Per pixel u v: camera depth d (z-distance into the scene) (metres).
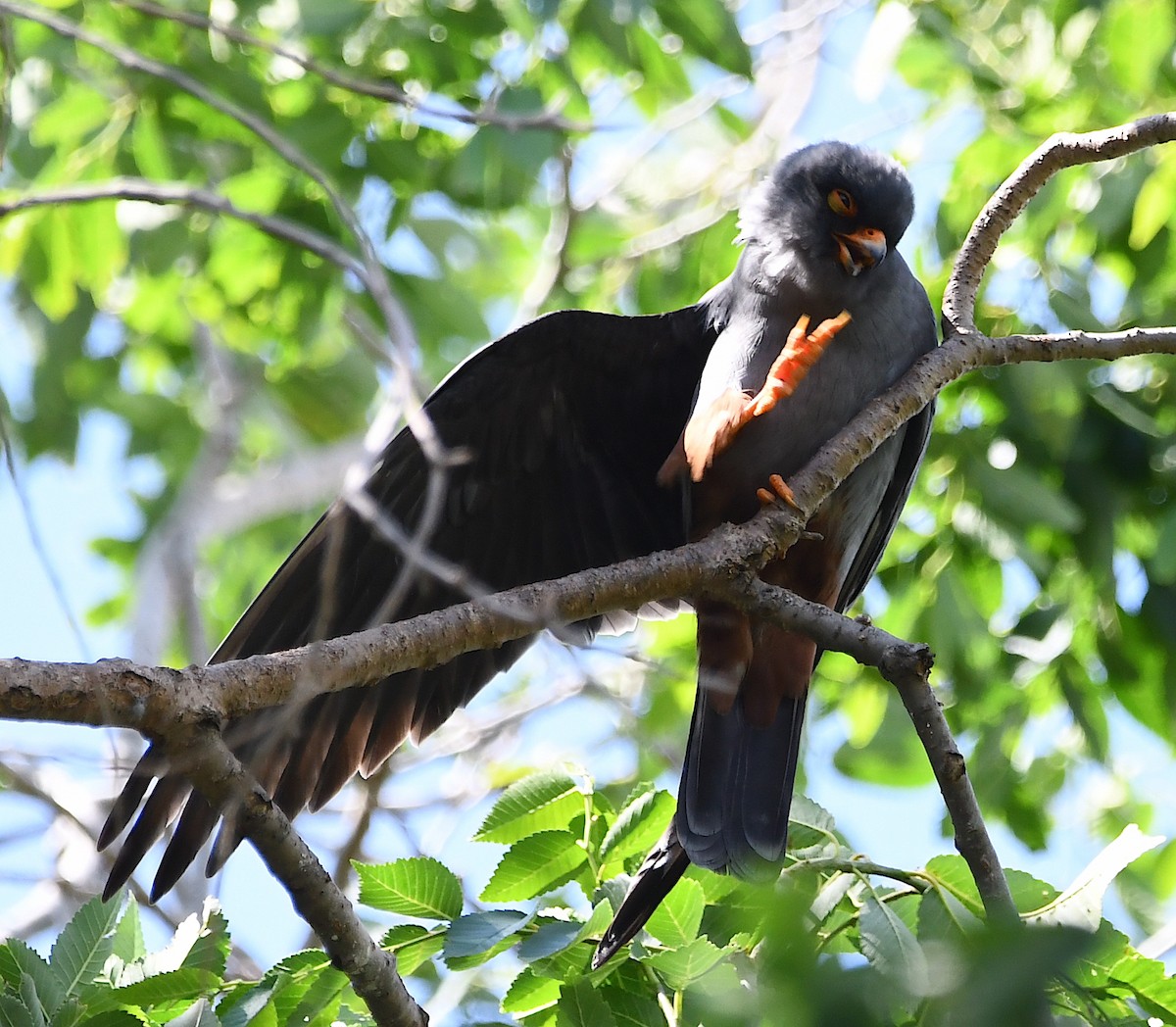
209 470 10.84
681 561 6.49
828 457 6.95
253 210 11.62
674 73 11.10
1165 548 9.76
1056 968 3.22
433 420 8.50
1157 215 10.36
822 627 6.39
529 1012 6.19
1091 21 10.78
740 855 6.53
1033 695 11.00
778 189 8.82
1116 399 10.09
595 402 8.85
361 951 5.56
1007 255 10.49
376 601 8.29
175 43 11.51
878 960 5.38
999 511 10.13
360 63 11.31
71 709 4.84
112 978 6.05
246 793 5.20
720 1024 4.92
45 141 11.71
